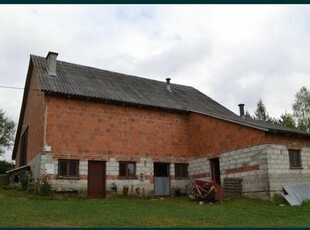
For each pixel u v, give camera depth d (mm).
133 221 11406
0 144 46469
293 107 41031
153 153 23203
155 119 23875
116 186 21312
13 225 10070
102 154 21234
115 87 24688
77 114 20922
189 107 25922
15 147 30953
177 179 23859
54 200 17344
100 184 20953
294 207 16328
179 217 12602
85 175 20359
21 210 12844
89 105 21469
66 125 20422
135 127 22891
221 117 22219
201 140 23922
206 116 23703
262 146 19266
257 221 12094
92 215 12359
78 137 20641
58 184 19422
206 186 18875
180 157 24281
